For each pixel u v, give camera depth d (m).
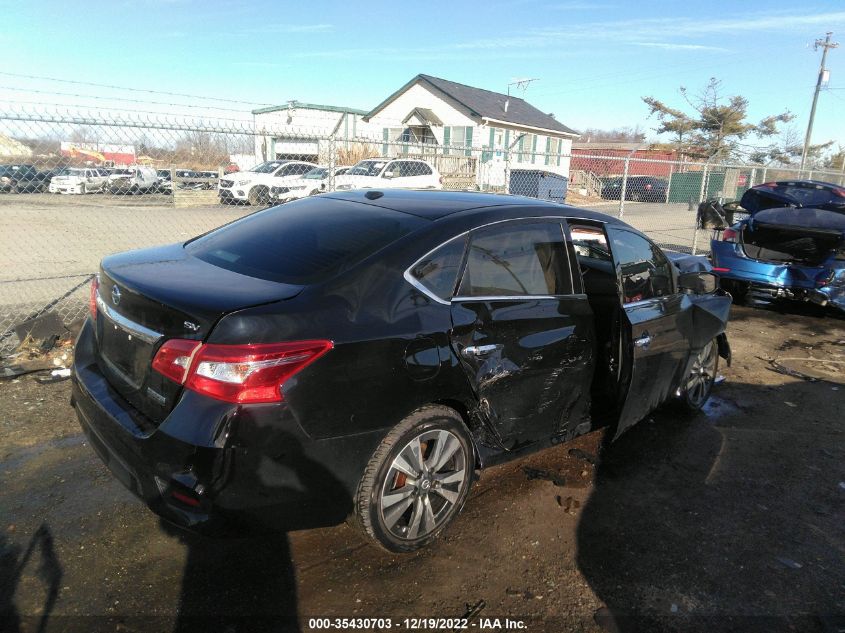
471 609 2.65
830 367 6.29
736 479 3.90
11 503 3.23
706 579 2.93
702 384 4.87
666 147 44.50
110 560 2.83
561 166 36.31
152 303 2.53
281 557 2.92
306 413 2.44
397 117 32.84
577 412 3.63
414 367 2.72
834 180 26.95
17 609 2.50
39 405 4.38
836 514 3.56
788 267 8.02
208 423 2.31
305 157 25.17
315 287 2.62
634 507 3.52
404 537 2.89
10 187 10.56
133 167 11.33
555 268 3.48
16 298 7.39
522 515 3.37
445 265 2.96
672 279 4.35
